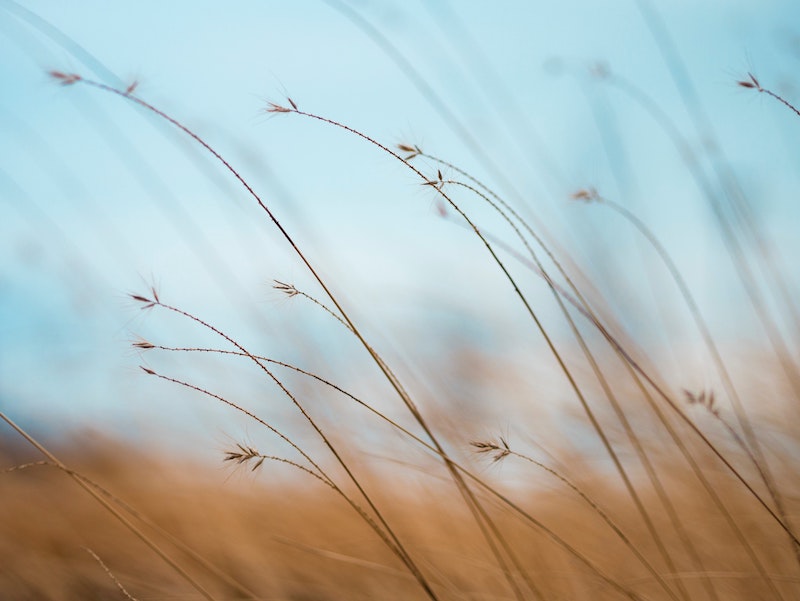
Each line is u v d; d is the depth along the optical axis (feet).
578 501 2.24
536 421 2.33
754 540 2.15
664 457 2.27
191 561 2.26
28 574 2.22
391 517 2.29
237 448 1.97
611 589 2.11
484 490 2.16
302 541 2.29
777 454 2.25
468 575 2.19
